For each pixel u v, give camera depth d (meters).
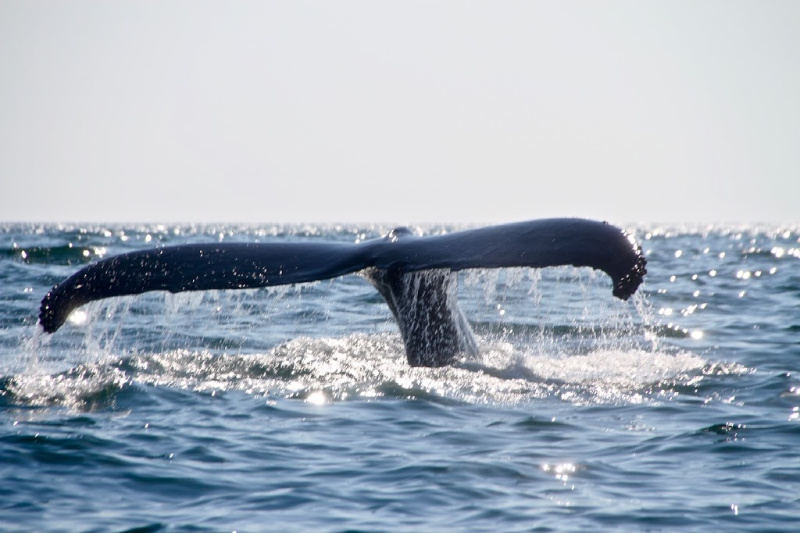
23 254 124.62
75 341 48.84
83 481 25.08
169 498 24.00
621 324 57.03
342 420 31.55
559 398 34.19
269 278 30.67
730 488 24.77
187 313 62.25
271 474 26.08
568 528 22.05
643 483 25.27
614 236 29.55
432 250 31.48
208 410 32.78
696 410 32.84
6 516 22.31
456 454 27.80
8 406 32.66
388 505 23.64
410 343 36.41
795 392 35.59
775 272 108.06
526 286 82.94
